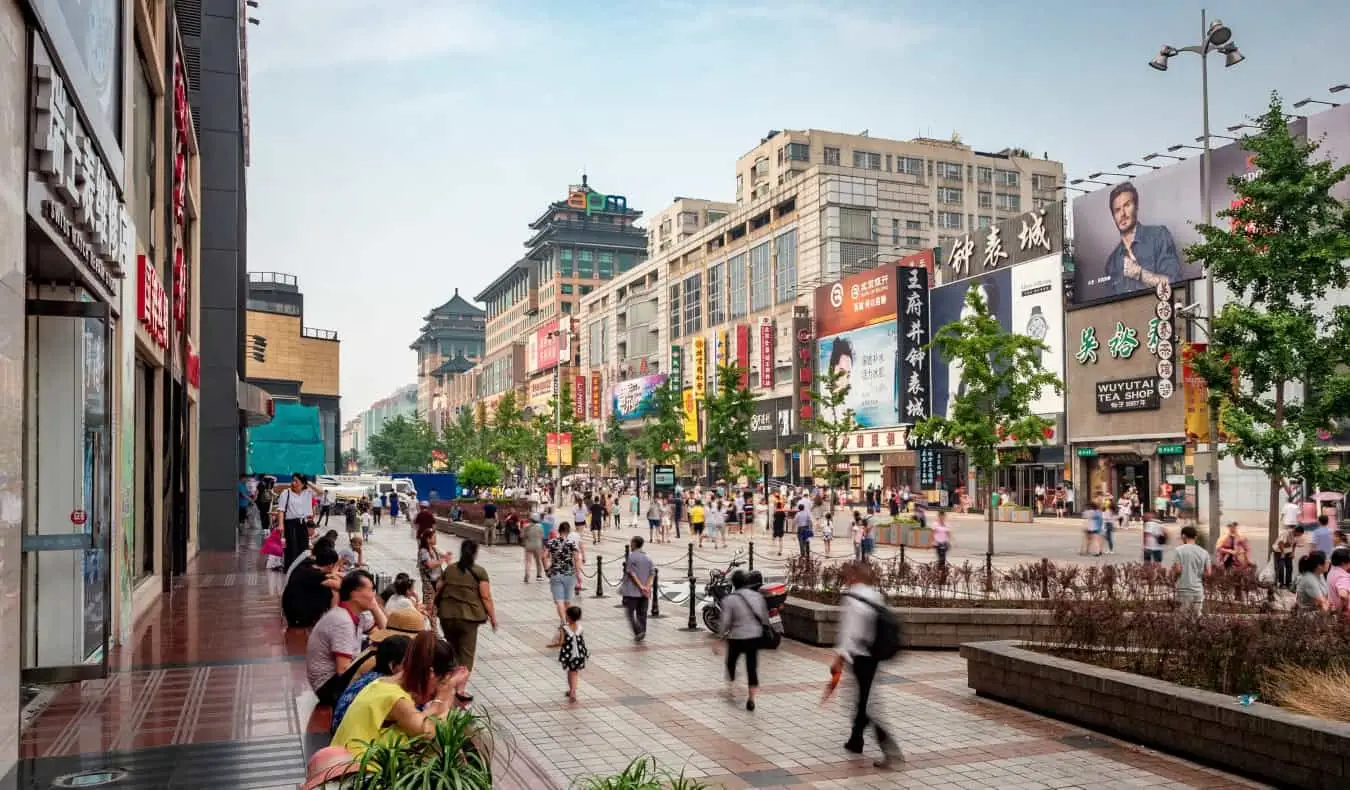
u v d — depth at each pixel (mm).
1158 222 45000
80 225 9266
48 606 9523
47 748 7742
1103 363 48156
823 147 101812
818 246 77375
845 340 69188
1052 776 8195
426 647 5461
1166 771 8312
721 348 86812
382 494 59406
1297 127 38469
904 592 16062
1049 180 109688
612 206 186500
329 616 8664
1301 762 7645
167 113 21859
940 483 58000
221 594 18406
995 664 10898
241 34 42625
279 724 8492
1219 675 9258
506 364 180000
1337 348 21172
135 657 11719
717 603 15516
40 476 9422
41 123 7480
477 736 4805
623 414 111125
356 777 4406
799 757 8750
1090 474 49719
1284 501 38250
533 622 17016
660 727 9805
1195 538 13500
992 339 30297
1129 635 10375
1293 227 21922
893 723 9930
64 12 8375
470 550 11453
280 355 86875
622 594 15109
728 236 93375
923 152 104500
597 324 129750
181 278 23391
